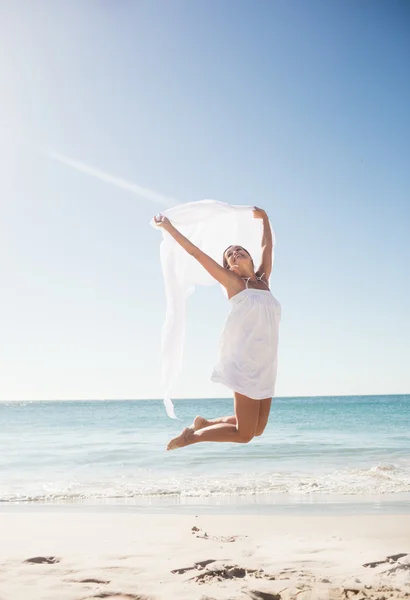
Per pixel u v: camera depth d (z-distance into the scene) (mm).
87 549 5918
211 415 43062
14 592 4410
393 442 20156
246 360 3830
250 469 14391
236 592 4379
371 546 5941
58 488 11867
